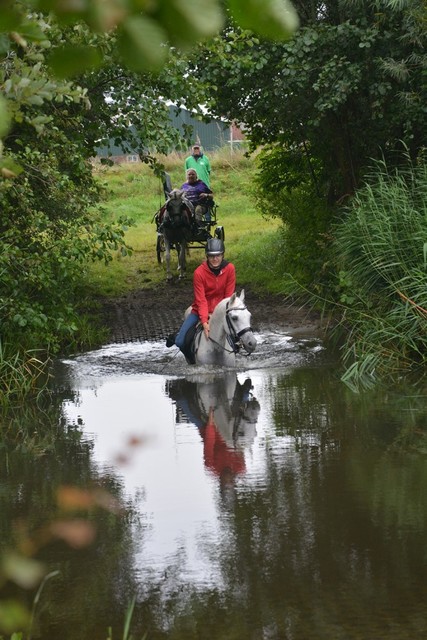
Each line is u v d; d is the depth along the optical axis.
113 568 5.62
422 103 15.76
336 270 16.03
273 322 16.36
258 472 7.56
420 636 4.46
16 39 1.11
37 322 11.87
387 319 12.74
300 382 11.63
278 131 19.47
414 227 13.27
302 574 5.38
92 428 9.46
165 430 9.22
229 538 6.05
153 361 13.53
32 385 11.88
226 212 32.91
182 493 7.08
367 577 5.29
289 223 20.86
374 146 17.77
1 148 1.77
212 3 0.88
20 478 7.68
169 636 4.61
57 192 12.36
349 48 16.25
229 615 4.84
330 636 4.50
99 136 15.03
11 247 11.89
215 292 13.08
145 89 14.55
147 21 0.88
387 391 10.83
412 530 6.05
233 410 10.10
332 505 6.63
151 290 20.19
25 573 1.45
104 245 12.51
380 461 7.73
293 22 0.91
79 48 1.00
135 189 37.56
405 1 14.70
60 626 4.81
